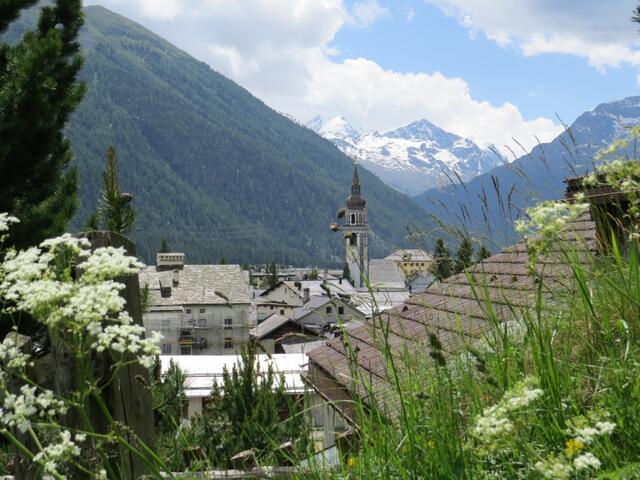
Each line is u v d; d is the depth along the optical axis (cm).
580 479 238
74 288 252
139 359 242
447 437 316
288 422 395
